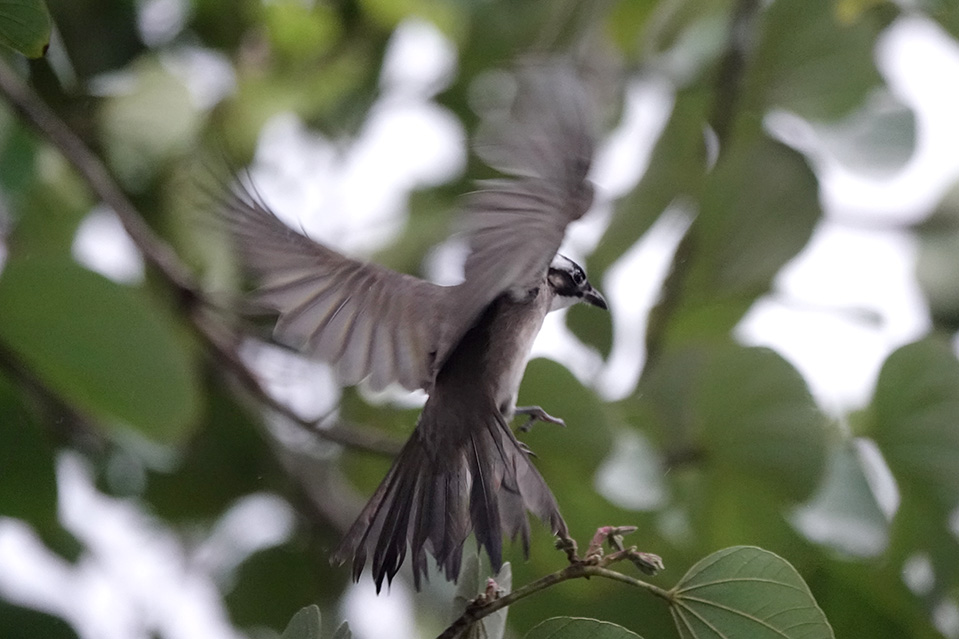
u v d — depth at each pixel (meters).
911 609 9.99
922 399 10.22
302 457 11.86
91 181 10.41
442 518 7.65
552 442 9.60
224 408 11.70
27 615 10.05
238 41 12.56
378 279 7.33
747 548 7.07
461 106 12.77
